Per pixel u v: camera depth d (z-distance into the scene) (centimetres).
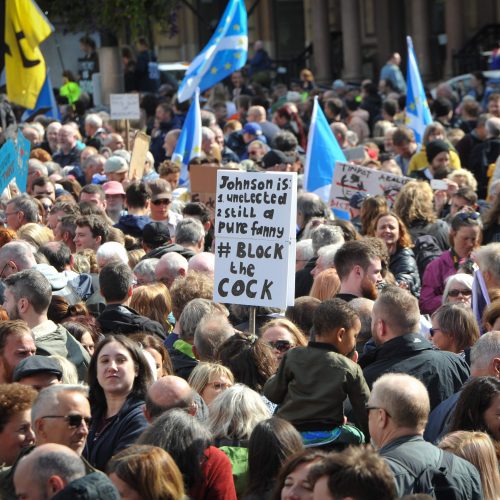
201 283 1806
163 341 1780
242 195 1755
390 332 1538
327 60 7494
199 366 1487
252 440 1229
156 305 1881
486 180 3350
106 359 1419
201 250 2342
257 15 8631
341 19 7688
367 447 1030
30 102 3666
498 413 1359
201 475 1234
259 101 4953
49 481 1001
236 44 4122
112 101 3991
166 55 8456
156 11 5738
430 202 2492
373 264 1792
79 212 2536
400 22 7738
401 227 2277
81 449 1277
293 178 1731
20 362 1438
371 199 2433
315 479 1002
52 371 1424
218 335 1596
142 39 5881
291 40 8669
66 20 6519
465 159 3459
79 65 7200
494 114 3856
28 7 3606
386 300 1539
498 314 1692
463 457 1273
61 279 1948
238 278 1755
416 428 1261
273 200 1741
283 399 1473
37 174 3136
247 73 6775
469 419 1368
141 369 1439
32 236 2267
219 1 8444
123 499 1083
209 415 1359
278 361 1622
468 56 7175
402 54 7744
